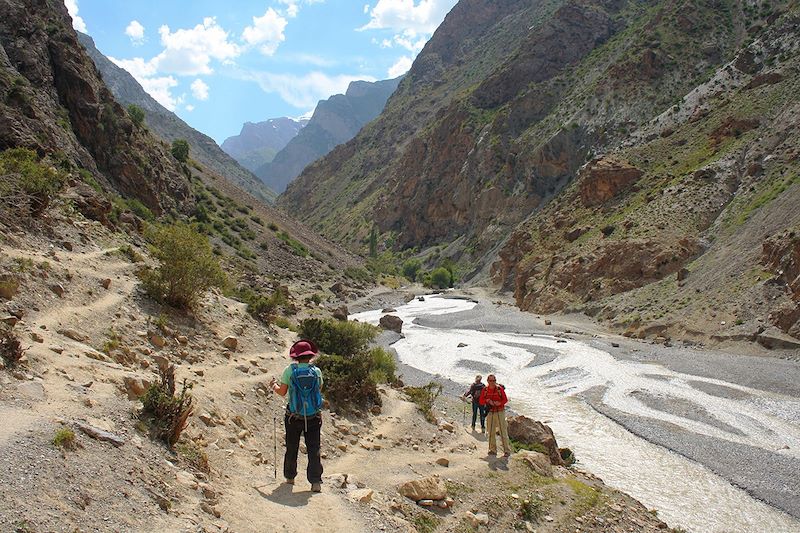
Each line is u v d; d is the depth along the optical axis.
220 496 7.98
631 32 149.75
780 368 32.62
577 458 20.77
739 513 16.12
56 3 61.91
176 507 7.05
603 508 13.54
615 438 23.23
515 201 129.75
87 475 6.64
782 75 79.94
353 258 123.25
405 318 69.31
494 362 40.12
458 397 28.78
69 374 9.45
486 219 137.88
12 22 50.84
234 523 7.39
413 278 139.62
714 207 63.56
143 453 7.89
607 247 67.69
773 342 37.12
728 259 50.81
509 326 59.69
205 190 89.44
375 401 17.28
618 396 29.72
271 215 110.44
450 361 40.94
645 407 27.61
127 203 51.22
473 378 35.00
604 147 114.44
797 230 43.56
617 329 52.53
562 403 28.98
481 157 152.38
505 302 87.69
